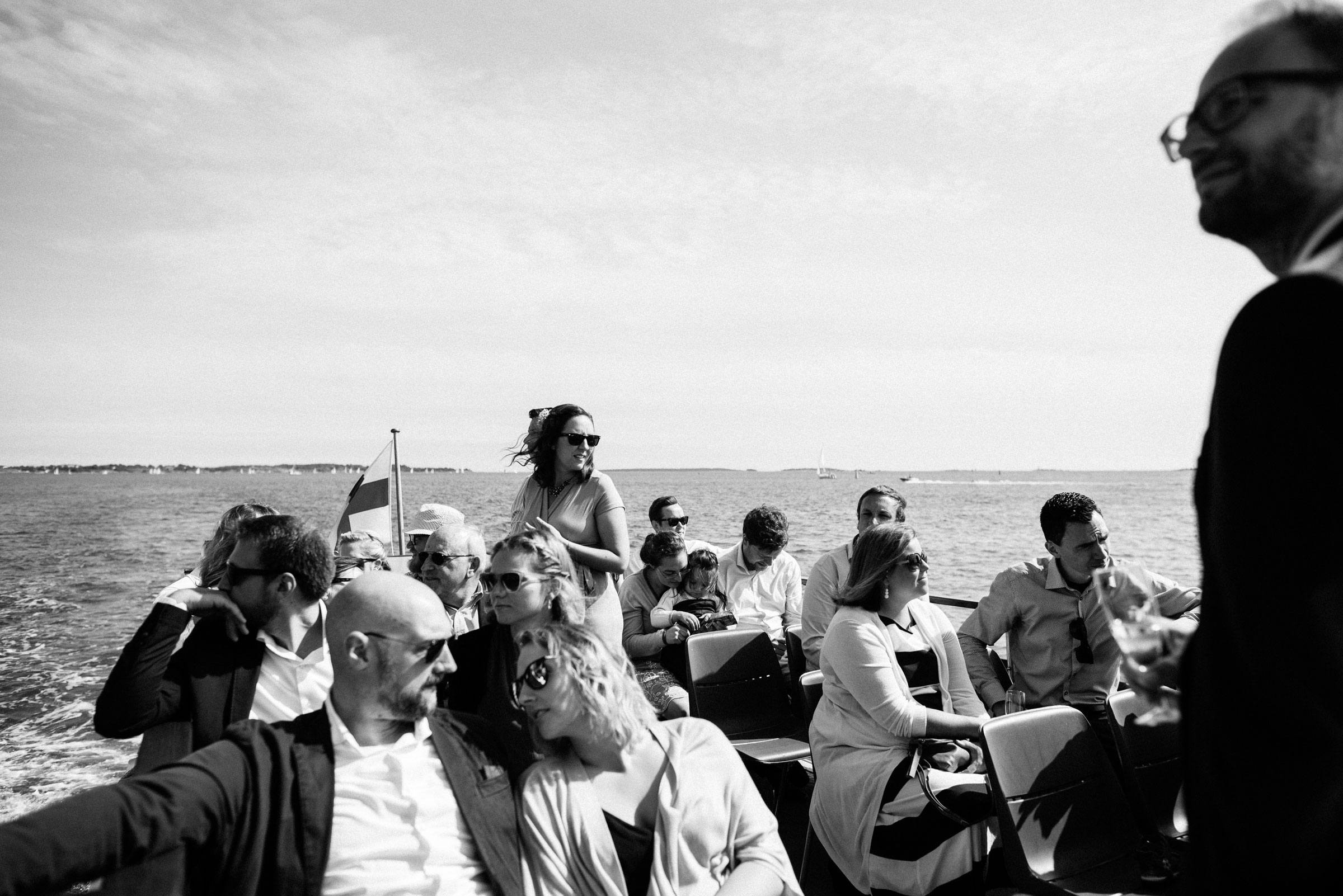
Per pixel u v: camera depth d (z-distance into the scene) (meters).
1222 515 0.85
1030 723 3.22
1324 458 0.76
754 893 2.28
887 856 3.38
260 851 1.98
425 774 2.26
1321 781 0.80
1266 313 0.83
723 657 4.95
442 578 4.35
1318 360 0.77
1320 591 0.77
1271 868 0.84
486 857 2.21
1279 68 0.89
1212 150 0.95
